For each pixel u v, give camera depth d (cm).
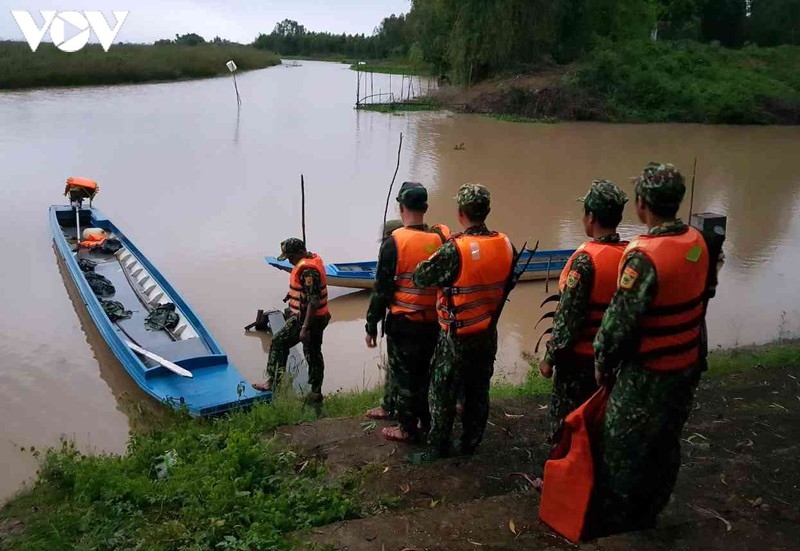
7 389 777
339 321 1026
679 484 371
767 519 331
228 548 328
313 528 339
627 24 4319
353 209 1581
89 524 377
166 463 441
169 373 766
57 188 1648
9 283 1086
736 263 1313
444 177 1988
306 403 656
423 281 401
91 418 722
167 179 1791
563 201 1755
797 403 535
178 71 4644
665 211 293
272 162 2073
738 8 5691
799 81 4219
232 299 1052
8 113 2783
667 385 303
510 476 403
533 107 3506
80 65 4000
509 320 1030
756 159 2566
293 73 6016
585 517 321
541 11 3762
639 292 288
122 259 1177
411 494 387
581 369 370
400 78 5738
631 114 3597
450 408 422
